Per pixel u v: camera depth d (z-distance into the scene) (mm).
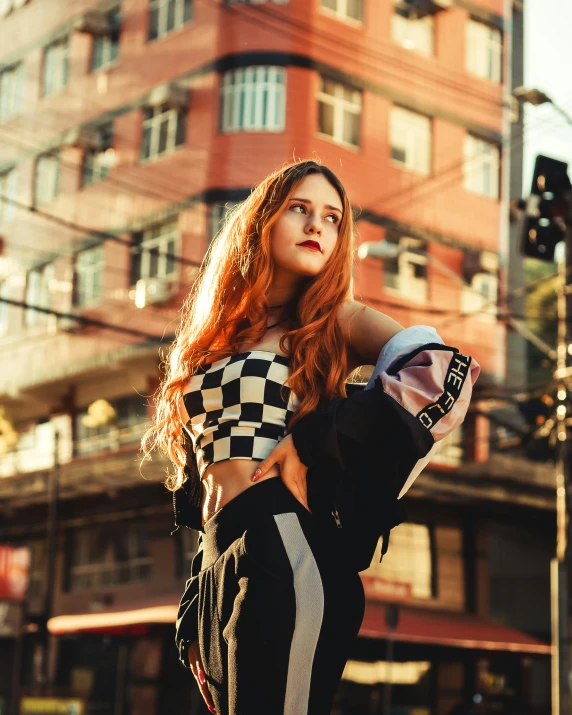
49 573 20062
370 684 20125
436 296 22734
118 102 23891
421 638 18766
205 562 1946
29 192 25703
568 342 13586
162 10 23469
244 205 2119
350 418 1850
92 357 22859
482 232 23844
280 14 21547
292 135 21141
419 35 23625
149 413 22078
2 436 25156
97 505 22422
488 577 22016
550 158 11828
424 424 1873
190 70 22391
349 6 22406
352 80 22156
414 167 23031
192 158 21859
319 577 1807
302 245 2029
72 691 21938
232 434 1930
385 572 20531
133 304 22125
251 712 1761
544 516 22781
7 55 27344
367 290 21625
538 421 14438
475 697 20766
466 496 21094
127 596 21438
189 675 20062
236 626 1790
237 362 1977
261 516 1837
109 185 23547
